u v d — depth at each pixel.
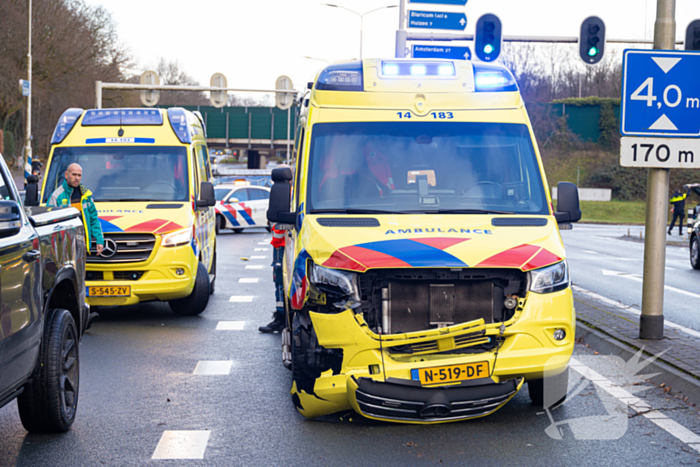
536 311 5.18
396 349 5.12
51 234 5.11
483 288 5.23
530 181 6.26
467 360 5.06
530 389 5.84
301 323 5.29
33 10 47.03
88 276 9.62
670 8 7.75
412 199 6.09
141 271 9.67
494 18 18.28
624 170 64.56
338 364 5.12
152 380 6.75
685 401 5.93
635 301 11.79
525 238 5.48
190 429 5.34
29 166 42.16
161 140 11.01
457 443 5.02
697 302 11.93
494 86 6.66
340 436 5.18
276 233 8.87
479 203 6.11
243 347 8.21
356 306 5.09
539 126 74.56
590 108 74.88
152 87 29.39
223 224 26.86
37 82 48.03
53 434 5.24
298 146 7.62
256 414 5.71
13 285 4.29
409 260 5.11
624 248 24.66
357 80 6.58
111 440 5.11
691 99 7.63
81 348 8.15
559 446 4.95
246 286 13.29
